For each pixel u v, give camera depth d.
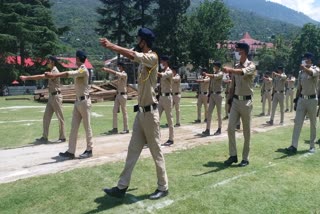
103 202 4.73
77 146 8.37
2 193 5.02
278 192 5.19
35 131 10.95
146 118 4.83
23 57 34.97
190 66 48.47
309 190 5.30
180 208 4.56
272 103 12.16
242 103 6.53
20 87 32.31
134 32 43.78
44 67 35.19
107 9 42.56
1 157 7.29
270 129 10.79
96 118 13.80
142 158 6.83
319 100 10.21
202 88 12.55
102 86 23.97
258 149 7.82
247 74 6.28
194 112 16.02
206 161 6.79
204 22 47.53
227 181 5.60
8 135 10.25
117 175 5.80
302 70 7.73
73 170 6.07
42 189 5.16
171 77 8.34
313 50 64.31
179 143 8.57
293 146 7.66
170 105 8.43
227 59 46.25
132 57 4.50
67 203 4.70
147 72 4.74
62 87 22.97
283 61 64.12
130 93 23.45
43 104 20.22
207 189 5.23
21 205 4.64
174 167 6.33
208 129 9.93
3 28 32.34
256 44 80.00
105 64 59.78
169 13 43.44
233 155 6.63
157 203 4.71
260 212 4.52
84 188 5.22
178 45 44.03
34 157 7.25
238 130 10.18
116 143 8.71
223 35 47.75
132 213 4.41
